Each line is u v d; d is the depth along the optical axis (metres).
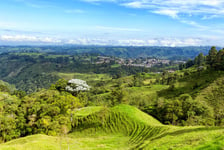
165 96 140.75
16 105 71.38
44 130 61.41
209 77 133.62
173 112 85.25
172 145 26.11
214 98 101.06
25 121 64.75
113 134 61.22
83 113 78.31
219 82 116.06
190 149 20.45
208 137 24.30
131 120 64.44
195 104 84.38
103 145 48.97
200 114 79.88
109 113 70.94
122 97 112.19
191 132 34.50
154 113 100.25
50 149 44.66
